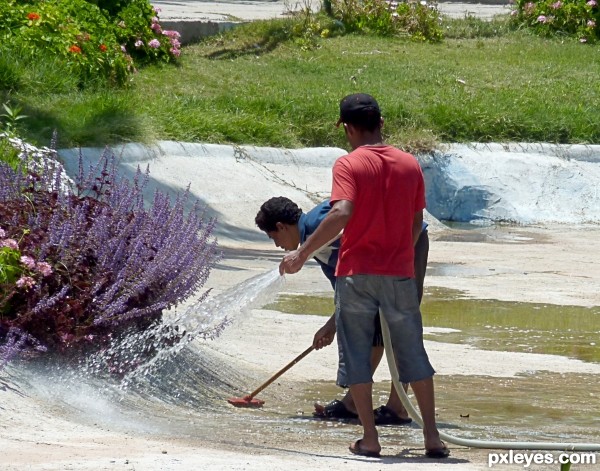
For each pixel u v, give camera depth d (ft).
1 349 57.21
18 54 156.87
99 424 53.88
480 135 180.24
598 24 237.66
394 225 50.14
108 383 60.29
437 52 219.00
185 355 67.26
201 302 67.87
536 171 176.04
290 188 154.51
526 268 120.88
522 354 77.92
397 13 230.48
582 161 180.96
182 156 148.87
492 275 114.83
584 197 175.01
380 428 58.70
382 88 188.75
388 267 50.14
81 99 151.84
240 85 184.14
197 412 59.57
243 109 170.71
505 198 171.22
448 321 89.76
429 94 189.37
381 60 208.23
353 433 56.49
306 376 69.67
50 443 48.06
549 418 60.39
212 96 175.11
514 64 213.66
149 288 63.31
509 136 181.47
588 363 75.61
